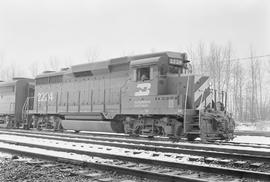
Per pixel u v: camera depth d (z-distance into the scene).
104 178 6.87
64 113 21.19
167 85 15.96
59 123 22.06
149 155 10.38
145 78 16.27
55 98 22.39
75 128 20.33
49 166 8.20
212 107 15.71
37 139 16.00
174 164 8.07
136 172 7.04
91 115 19.25
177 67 16.61
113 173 7.36
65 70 22.12
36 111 24.08
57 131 22.17
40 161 8.99
